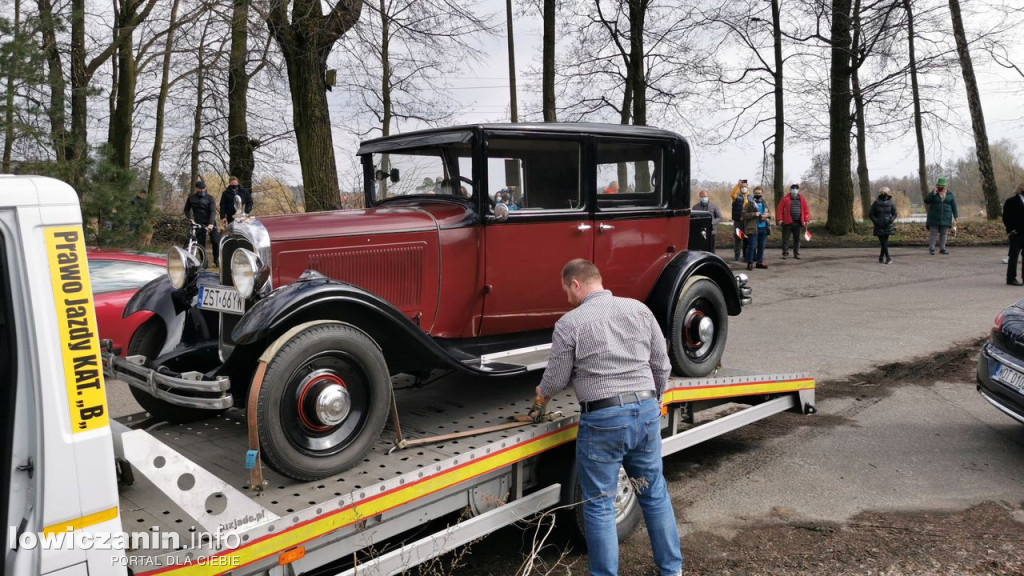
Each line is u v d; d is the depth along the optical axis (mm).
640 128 4461
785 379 5086
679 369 4586
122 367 3344
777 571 3436
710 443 5336
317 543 2580
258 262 3002
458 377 4668
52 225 1854
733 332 8867
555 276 4137
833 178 19719
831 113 19625
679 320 4531
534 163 4008
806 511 4121
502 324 4082
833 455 5031
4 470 1826
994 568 3418
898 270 13711
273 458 2699
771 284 12570
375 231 3488
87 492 1883
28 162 10922
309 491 2721
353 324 3162
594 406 3100
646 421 3119
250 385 2732
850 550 3629
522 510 3316
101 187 11250
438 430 3521
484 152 3803
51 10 13227
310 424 2791
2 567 1819
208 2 12320
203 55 15633
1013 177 31094
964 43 19562
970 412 5918
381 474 2893
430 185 4184
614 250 4352
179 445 3412
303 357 2748
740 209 14641
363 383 2977
